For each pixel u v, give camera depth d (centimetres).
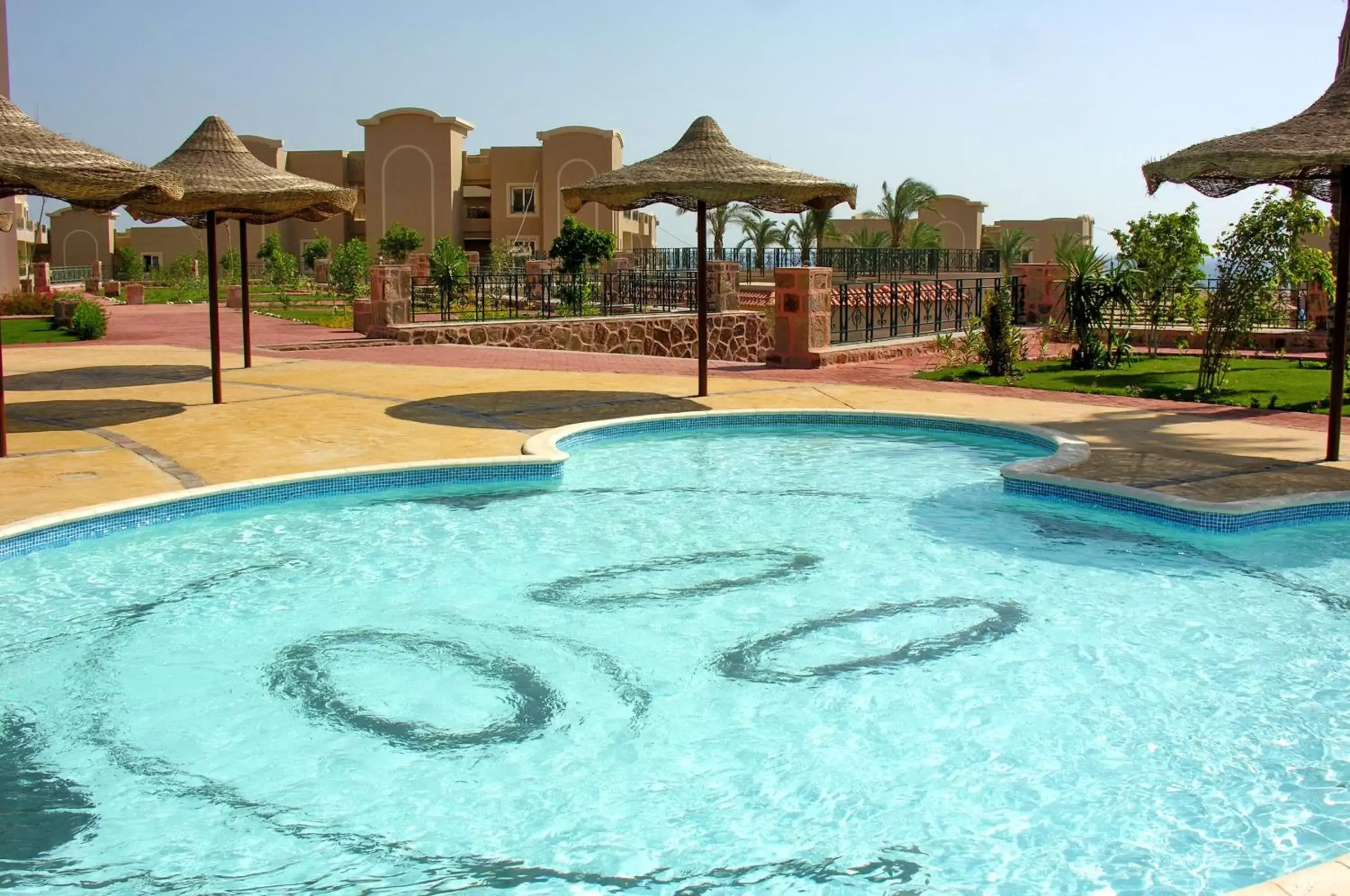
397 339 1991
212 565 660
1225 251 1273
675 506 814
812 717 464
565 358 1709
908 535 739
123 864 351
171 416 1093
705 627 569
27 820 378
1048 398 1273
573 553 696
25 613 577
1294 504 743
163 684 494
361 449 924
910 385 1389
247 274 1531
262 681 498
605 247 3634
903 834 370
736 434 1102
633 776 413
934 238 4656
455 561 676
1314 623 568
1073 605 600
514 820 380
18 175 816
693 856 357
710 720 462
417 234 5053
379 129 5534
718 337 2216
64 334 2230
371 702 477
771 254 3034
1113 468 855
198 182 1139
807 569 666
